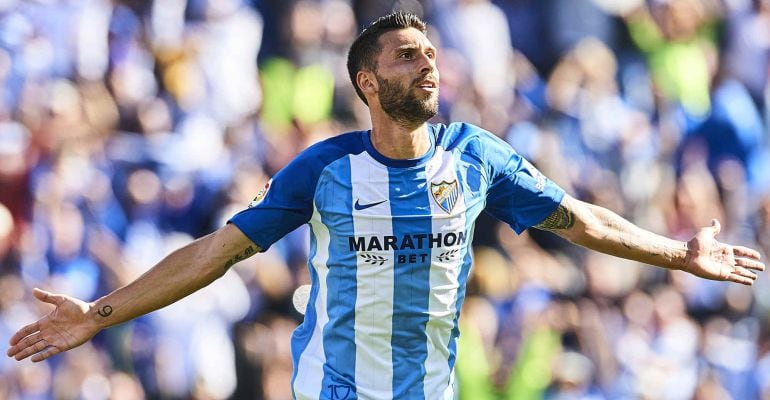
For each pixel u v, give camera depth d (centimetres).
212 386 3475
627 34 4681
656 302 4016
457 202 1579
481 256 3788
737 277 1691
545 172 4212
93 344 3394
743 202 4584
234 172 3819
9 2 3722
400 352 1591
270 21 4181
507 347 3691
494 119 4256
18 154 3519
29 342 1577
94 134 3719
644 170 4434
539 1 4572
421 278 1574
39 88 3684
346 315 1580
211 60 4016
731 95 4719
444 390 1620
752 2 4903
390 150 1572
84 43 3838
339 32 4234
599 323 3859
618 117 4466
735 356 4109
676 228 4431
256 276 3578
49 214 3478
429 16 4391
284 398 3500
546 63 4575
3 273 3384
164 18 4012
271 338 3544
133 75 3900
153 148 3784
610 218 1669
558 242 3953
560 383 3728
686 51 4731
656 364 3925
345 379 1589
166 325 3456
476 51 4350
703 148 4634
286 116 4059
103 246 3522
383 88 1555
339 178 1568
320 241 1597
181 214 3744
